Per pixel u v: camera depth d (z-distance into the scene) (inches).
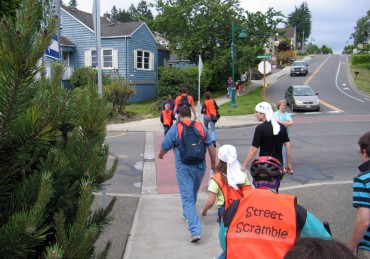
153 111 902.4
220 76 1371.8
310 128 675.4
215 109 532.4
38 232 72.2
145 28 1195.3
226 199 164.2
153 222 237.6
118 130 695.7
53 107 84.6
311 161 417.1
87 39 1143.0
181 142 212.1
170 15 1302.9
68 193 91.8
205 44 1283.2
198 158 209.6
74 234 80.5
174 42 1326.3
